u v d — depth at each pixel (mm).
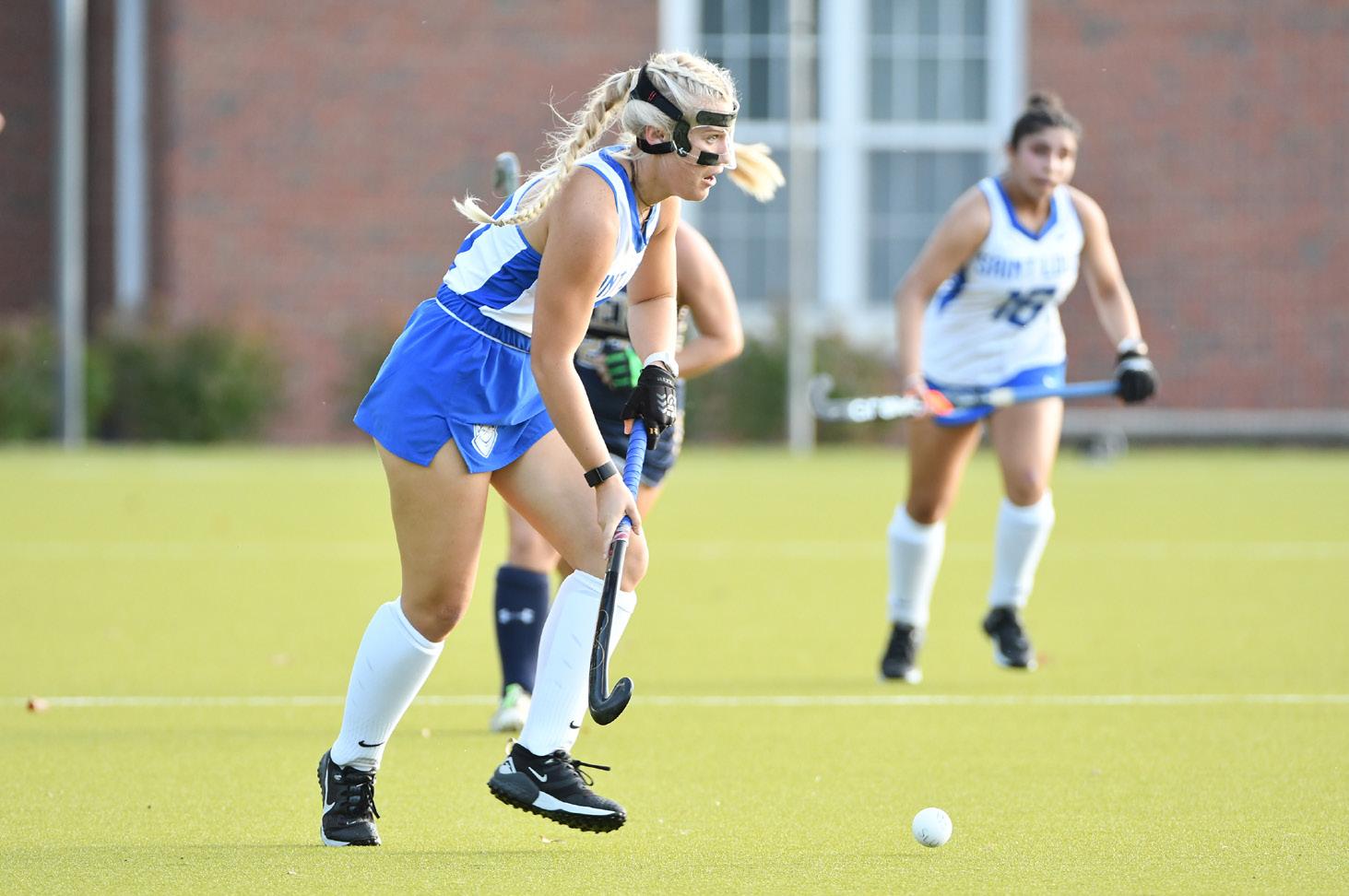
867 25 75938
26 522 45562
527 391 14891
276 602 32062
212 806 16875
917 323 24656
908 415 24109
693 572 36719
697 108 14203
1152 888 13828
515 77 75125
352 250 75188
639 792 17578
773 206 76438
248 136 74812
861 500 52219
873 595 33406
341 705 22375
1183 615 30516
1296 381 74562
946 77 76000
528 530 20969
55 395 71688
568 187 14266
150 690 23438
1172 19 73812
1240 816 16422
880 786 17812
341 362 75188
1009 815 16500
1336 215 74188
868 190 76375
